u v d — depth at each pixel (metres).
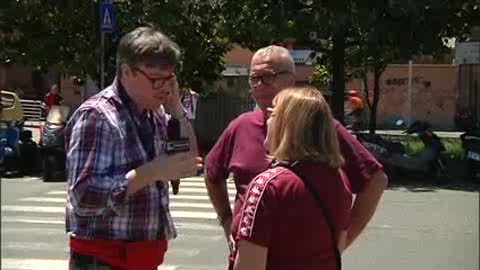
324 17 16.92
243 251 3.42
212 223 11.18
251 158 4.30
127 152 3.60
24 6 18.19
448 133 35.75
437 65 42.53
